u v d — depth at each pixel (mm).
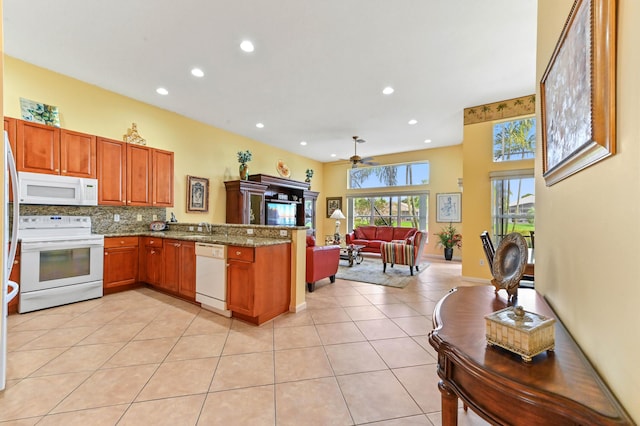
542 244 1553
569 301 1064
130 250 3863
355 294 3904
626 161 654
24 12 2451
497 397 752
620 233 681
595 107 783
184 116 5082
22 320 2762
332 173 9562
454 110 4770
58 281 3160
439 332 992
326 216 9648
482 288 1629
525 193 4348
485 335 957
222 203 5832
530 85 3840
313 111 4816
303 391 1729
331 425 1452
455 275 5184
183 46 2955
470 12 2422
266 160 7113
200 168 5395
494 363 785
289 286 3180
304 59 3184
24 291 2920
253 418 1497
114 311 3068
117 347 2258
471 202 4699
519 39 2795
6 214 1747
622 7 682
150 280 3842
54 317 2857
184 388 1744
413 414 1536
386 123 5457
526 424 689
